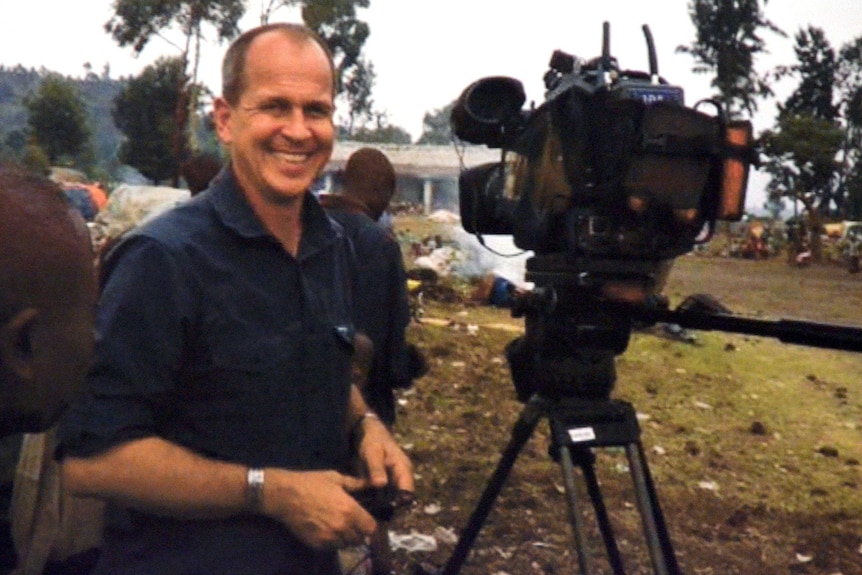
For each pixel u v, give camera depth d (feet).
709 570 14.30
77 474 5.52
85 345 2.95
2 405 2.84
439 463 17.66
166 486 5.61
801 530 16.03
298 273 6.04
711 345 29.76
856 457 20.26
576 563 13.98
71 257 2.88
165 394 5.76
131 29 115.75
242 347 5.85
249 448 5.92
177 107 121.80
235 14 118.11
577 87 8.52
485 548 14.26
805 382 25.99
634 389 24.57
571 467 9.18
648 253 8.71
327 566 6.42
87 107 172.96
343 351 6.26
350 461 6.71
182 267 5.73
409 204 106.22
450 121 9.93
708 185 8.59
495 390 22.99
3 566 3.75
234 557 5.93
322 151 6.10
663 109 8.27
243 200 5.97
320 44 6.22
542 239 9.00
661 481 17.97
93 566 6.52
